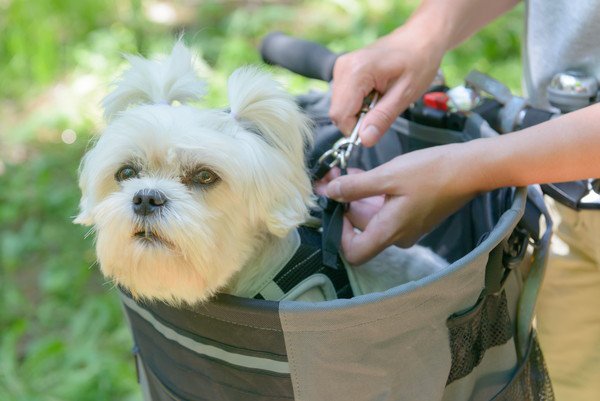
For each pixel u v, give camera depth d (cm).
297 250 136
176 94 140
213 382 111
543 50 148
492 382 118
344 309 96
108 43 433
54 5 452
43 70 417
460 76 381
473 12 160
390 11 448
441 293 100
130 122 130
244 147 130
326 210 138
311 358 101
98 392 231
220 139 128
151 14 475
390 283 148
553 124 119
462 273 100
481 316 110
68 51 438
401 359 103
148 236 123
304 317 98
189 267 124
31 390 233
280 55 164
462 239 145
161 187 126
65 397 230
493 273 109
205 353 108
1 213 325
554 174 119
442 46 155
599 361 150
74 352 246
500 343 117
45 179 341
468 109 144
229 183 129
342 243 137
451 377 109
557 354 154
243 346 104
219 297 104
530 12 150
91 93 397
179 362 115
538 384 129
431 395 105
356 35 425
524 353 124
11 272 295
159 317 116
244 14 458
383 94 152
